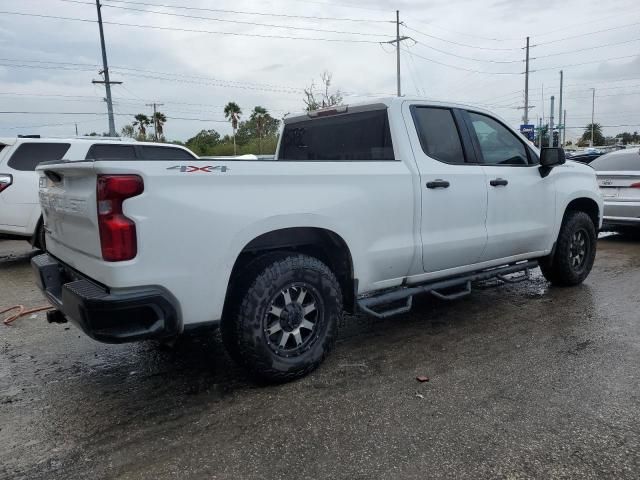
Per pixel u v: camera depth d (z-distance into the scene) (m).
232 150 53.25
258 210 3.36
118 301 2.88
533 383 3.59
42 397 3.56
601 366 3.85
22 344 4.60
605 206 8.88
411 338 4.56
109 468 2.72
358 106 4.57
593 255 6.24
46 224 4.12
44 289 3.76
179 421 3.19
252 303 3.41
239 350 3.47
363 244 3.95
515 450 2.80
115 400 3.49
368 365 3.97
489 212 4.85
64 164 3.24
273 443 2.92
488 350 4.23
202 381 3.76
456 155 4.69
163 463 2.76
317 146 5.13
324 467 2.70
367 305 4.08
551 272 6.00
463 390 3.51
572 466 2.65
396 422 3.12
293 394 3.51
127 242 2.90
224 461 2.77
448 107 4.72
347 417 3.19
